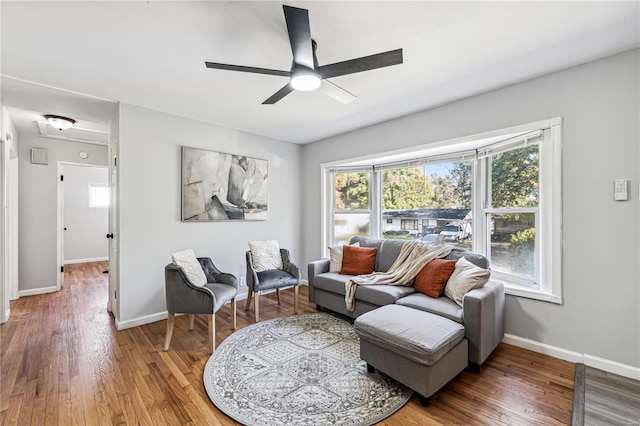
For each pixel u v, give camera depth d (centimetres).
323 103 303
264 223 430
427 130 321
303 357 239
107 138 444
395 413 174
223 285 297
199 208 354
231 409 177
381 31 183
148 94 279
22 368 222
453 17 171
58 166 447
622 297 211
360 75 242
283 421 167
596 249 221
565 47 203
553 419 167
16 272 402
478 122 281
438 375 180
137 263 307
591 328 223
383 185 419
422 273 285
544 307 244
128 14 166
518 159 279
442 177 356
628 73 208
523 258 274
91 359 236
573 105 229
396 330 192
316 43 194
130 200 302
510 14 169
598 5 162
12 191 398
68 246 685
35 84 256
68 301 394
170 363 230
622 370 211
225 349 253
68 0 154
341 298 316
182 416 172
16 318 329
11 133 355
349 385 201
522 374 213
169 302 255
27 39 190
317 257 459
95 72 235
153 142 319
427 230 371
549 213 244
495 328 234
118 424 165
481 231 318
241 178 398
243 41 194
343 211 445
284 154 458
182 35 187
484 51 207
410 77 245
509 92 261
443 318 211
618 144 212
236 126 382
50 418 169
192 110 323
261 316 334
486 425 163
